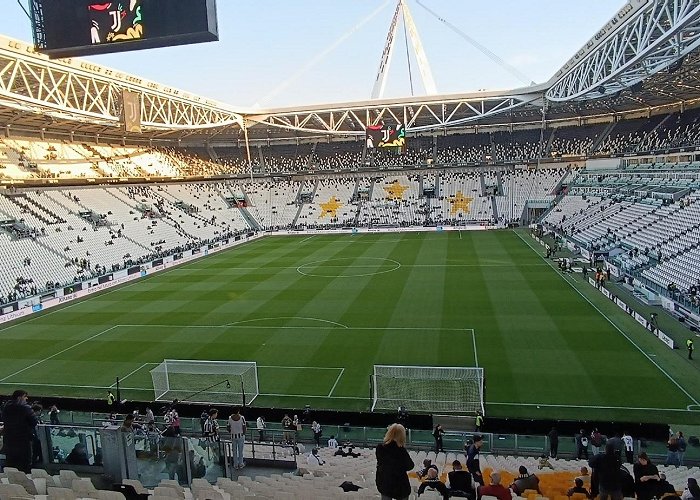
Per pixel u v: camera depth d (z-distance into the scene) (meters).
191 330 33.38
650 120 81.62
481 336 29.61
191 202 81.69
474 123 91.81
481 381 22.75
